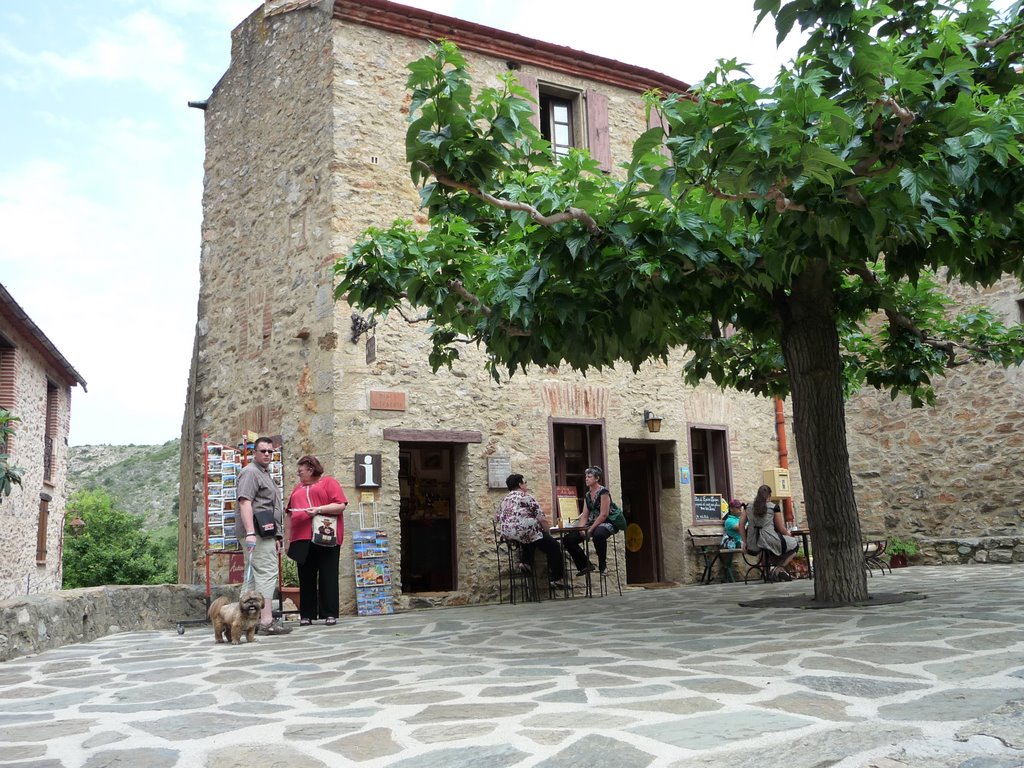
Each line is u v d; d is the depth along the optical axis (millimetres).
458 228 5879
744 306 7449
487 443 10477
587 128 11758
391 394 9898
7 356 13367
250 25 12023
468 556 10148
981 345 9047
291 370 10320
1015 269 6316
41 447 15359
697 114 4348
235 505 8258
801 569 12266
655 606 8156
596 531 9977
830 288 7266
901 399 13609
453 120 4992
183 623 8180
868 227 4832
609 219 5324
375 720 3430
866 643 4730
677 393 12203
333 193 9977
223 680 4762
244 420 11102
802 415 7227
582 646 5430
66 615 7051
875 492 13750
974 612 5902
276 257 10891
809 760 2523
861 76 4277
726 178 4395
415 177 5234
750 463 12867
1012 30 5418
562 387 11164
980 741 2578
